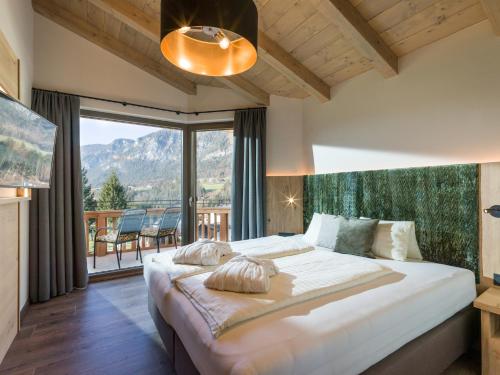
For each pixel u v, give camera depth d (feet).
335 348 3.92
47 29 10.15
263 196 12.10
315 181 11.74
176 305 5.19
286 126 12.55
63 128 10.09
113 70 11.37
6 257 6.54
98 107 11.05
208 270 6.42
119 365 5.99
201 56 5.85
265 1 7.82
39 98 9.64
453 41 7.50
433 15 7.13
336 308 4.66
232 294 4.93
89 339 6.99
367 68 9.70
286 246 8.52
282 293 4.94
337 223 9.35
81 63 10.75
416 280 6.03
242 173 12.51
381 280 6.05
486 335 5.55
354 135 10.25
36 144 6.48
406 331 4.96
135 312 8.49
